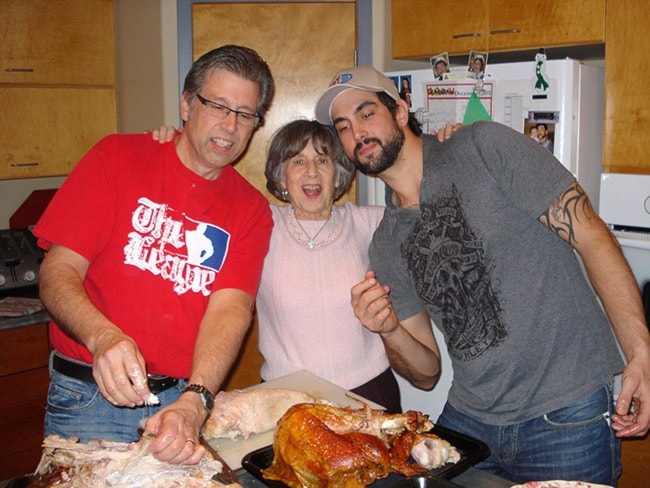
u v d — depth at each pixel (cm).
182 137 165
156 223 160
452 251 154
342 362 190
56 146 291
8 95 276
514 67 233
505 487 117
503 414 154
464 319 156
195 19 337
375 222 204
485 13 266
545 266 148
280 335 193
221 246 165
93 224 154
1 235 281
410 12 293
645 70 220
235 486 109
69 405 161
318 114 175
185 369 165
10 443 260
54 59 285
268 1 335
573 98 225
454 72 249
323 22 336
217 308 159
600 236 139
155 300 159
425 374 179
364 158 163
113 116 304
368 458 115
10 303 266
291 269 192
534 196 143
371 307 150
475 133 153
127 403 118
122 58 312
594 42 234
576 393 147
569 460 146
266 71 160
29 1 276
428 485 113
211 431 137
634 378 125
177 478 109
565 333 148
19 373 259
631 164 227
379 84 163
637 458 231
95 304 161
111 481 107
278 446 122
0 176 279
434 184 156
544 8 246
